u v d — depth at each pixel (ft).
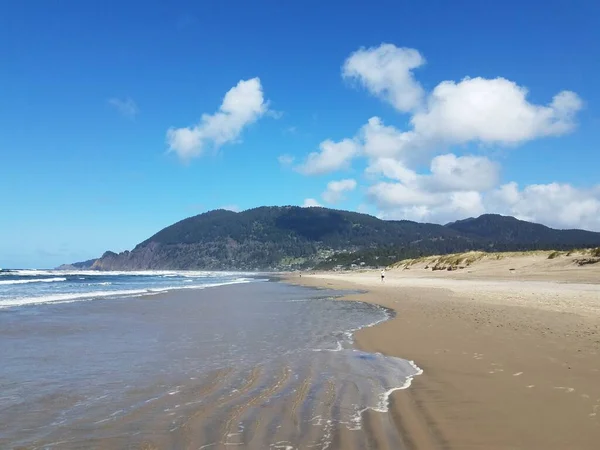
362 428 20.74
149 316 69.87
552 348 36.60
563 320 51.85
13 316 68.95
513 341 40.81
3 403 25.44
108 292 134.62
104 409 24.27
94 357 38.24
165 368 34.09
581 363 31.22
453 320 57.98
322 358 37.76
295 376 31.48
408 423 21.24
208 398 26.21
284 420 22.09
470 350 38.37
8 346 43.60
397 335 48.88
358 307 85.35
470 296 96.32
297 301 100.89
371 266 631.56
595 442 18.02
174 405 24.88
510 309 66.28
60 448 19.01
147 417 22.86
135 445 19.24
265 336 49.90
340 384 29.12
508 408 22.74
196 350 41.47
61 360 36.99
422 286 153.07
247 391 27.66
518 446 17.92
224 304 92.48
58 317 67.82
